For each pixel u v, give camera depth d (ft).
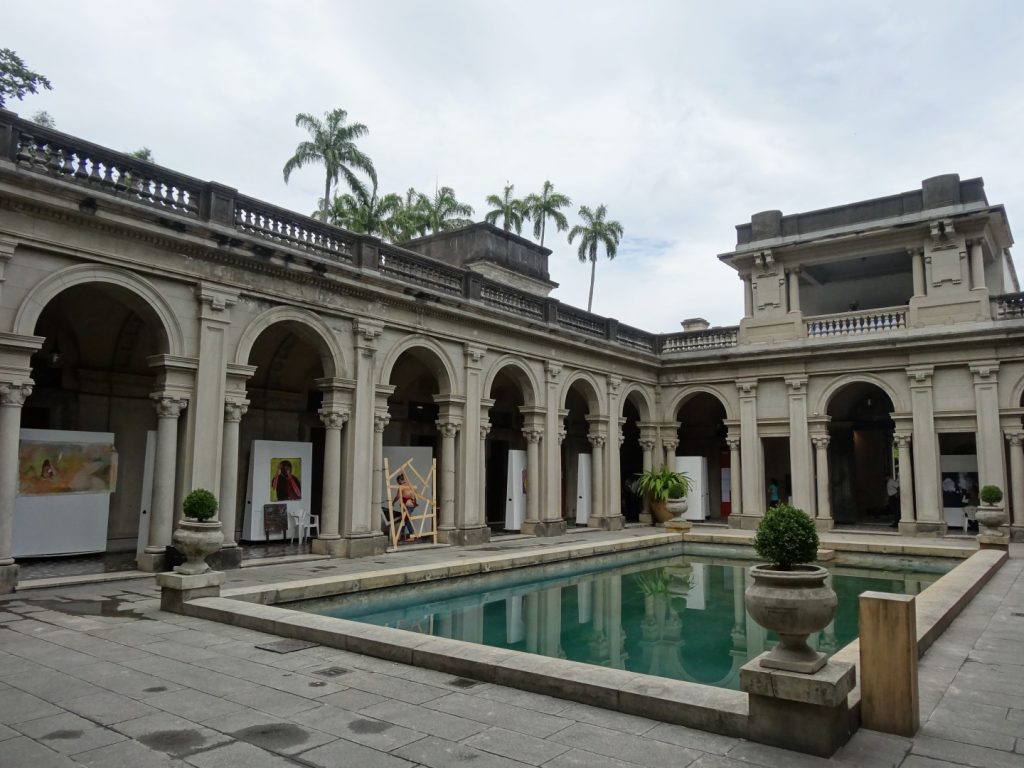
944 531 61.67
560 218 125.08
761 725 14.35
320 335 45.21
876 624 15.34
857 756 13.69
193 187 39.04
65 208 32.91
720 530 69.15
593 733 14.87
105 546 42.98
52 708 16.39
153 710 16.25
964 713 16.28
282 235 43.34
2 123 31.22
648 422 78.23
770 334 73.36
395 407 66.13
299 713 16.07
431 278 53.72
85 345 45.57
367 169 96.94
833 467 78.69
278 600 31.14
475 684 18.30
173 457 37.42
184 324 38.24
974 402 61.87
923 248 66.69
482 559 42.68
